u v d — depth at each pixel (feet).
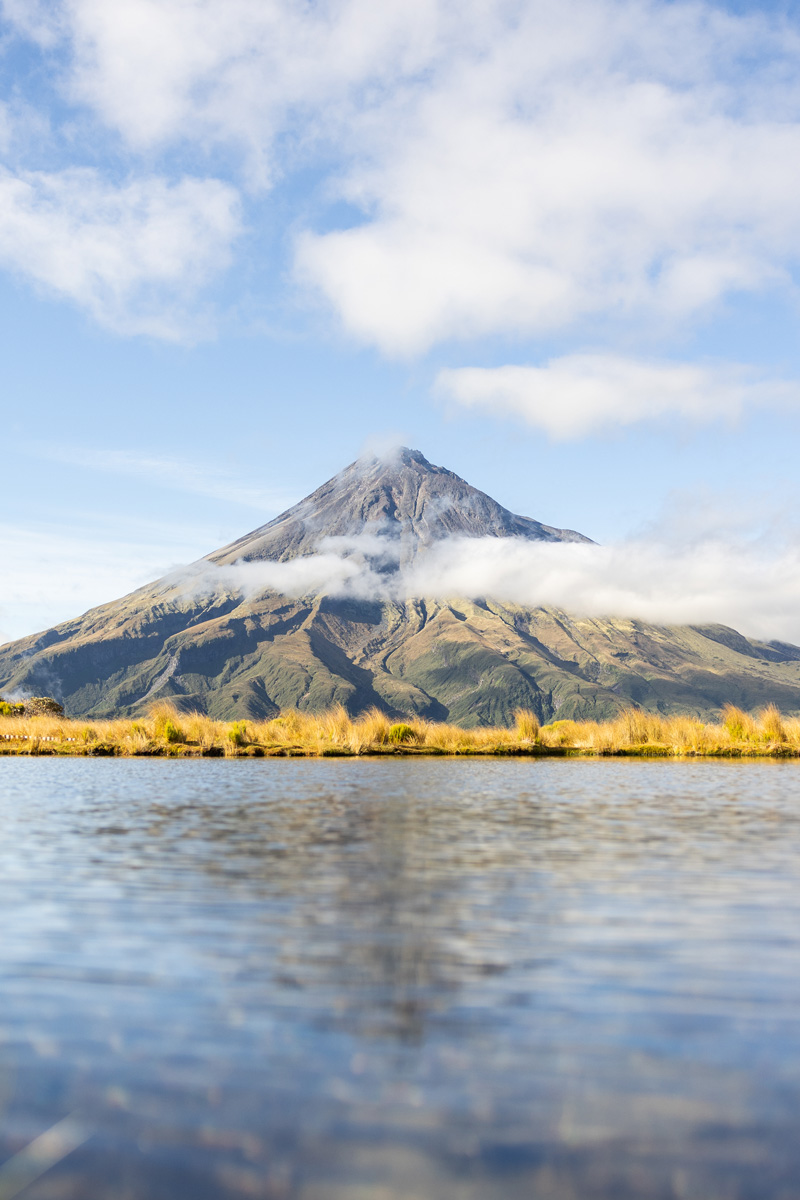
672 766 116.37
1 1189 13.99
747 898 33.45
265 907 31.73
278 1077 17.74
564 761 127.34
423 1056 18.78
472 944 26.99
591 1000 22.13
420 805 65.67
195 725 153.07
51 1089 17.22
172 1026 20.31
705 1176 14.40
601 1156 14.96
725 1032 20.15
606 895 33.94
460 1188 14.02
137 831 50.93
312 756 136.98
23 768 108.06
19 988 22.82
